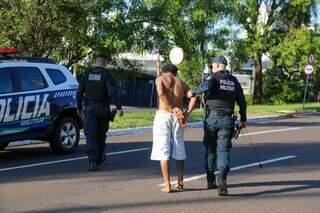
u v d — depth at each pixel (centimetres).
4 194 887
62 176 1051
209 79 903
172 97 916
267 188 969
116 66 2442
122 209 803
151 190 936
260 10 4484
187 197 887
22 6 1945
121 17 2305
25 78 1249
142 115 2398
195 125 2195
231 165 1208
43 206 812
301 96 4753
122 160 1261
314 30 4434
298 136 1838
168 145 916
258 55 4491
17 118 1216
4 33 1986
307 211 816
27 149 1448
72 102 1355
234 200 873
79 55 2284
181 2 2383
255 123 2436
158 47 2422
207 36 2550
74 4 1986
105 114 1120
